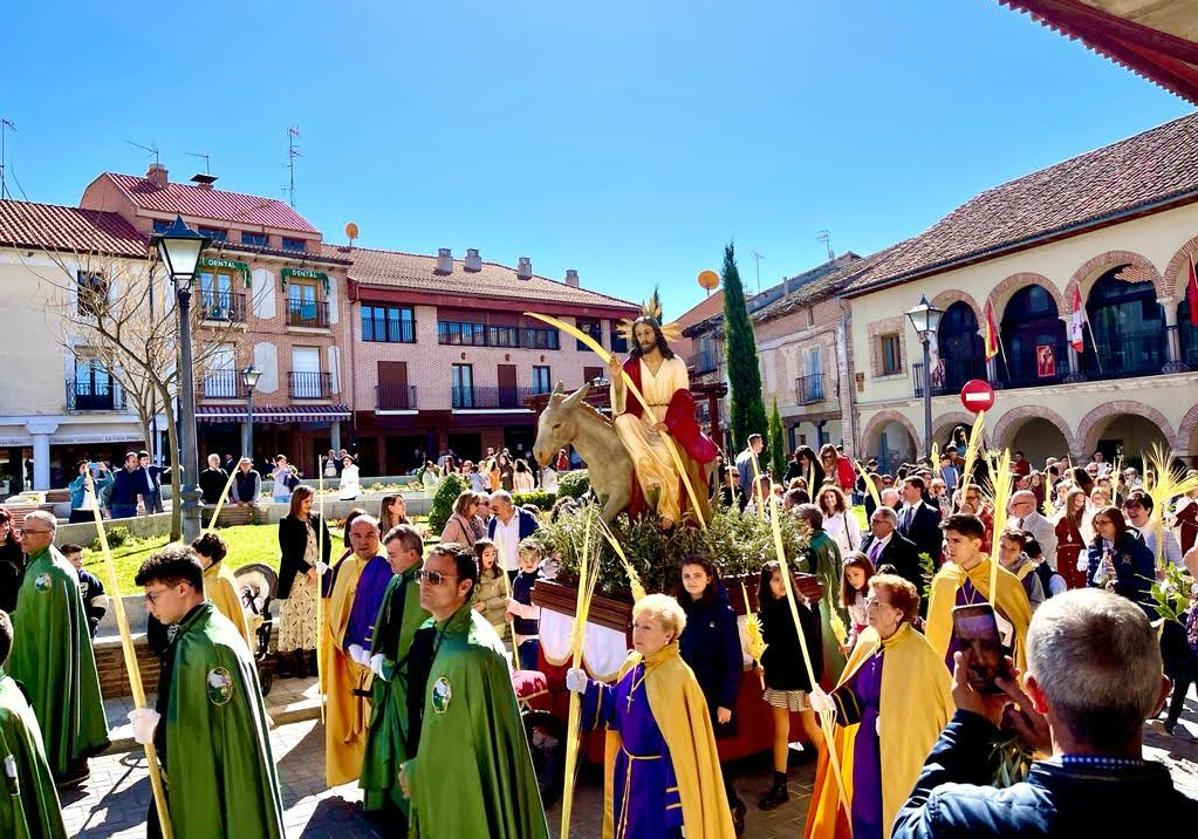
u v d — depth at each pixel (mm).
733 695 4562
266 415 30250
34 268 25156
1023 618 4484
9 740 3426
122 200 29344
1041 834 1509
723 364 38250
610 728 4223
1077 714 1589
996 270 23969
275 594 8461
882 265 28719
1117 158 24031
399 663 4535
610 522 5883
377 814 5227
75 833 5176
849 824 3889
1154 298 21703
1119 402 21203
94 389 26688
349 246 39188
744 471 10703
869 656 3945
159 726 3453
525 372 39375
